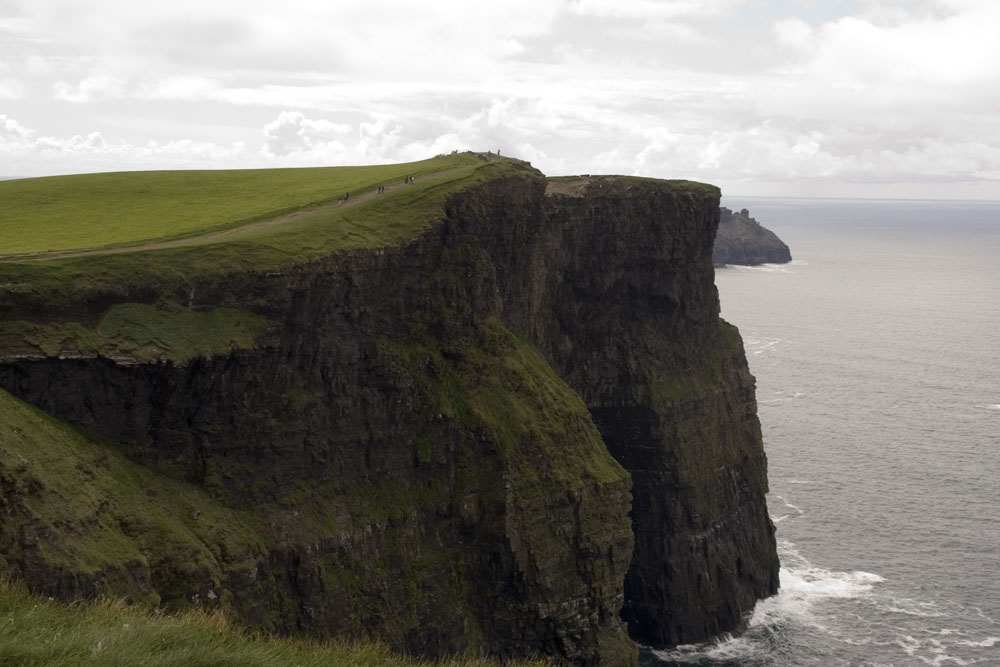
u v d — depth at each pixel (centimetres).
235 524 6103
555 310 10188
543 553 7356
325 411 6856
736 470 10956
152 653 2644
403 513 7025
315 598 6347
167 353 5909
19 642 2545
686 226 10800
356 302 7062
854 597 10231
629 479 8012
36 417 5325
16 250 6394
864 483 13412
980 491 13100
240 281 6384
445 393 7494
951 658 8950
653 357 10525
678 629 9875
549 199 9794
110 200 8669
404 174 9275
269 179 9806
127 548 5019
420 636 6869
